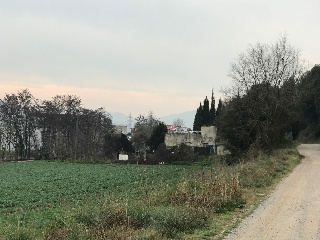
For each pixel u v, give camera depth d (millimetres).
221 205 15992
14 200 30484
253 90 46844
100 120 106562
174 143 92375
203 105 110062
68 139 103062
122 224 12398
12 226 15070
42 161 83062
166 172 53281
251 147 44188
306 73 56500
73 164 75125
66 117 103375
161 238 11297
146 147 101000
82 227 11914
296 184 23609
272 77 46562
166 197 16938
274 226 13219
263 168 27547
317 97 69438
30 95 101875
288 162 34656
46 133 102688
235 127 48625
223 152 67625
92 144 101812
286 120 46375
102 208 13805
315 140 74562
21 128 100312
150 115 125562
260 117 46500
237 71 51625
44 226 14711
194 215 13336
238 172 24266
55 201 29922
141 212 13336
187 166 64000
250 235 11992
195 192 16688
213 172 24469
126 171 57688
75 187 39250
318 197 19234
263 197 18984
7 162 81000
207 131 90688
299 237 11812
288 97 45875
